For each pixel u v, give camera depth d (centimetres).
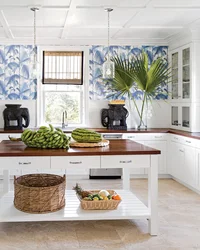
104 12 474
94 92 685
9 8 453
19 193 368
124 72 645
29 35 629
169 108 698
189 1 425
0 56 667
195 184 527
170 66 680
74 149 365
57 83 684
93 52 680
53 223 396
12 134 611
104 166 352
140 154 355
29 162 343
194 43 583
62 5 440
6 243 341
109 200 374
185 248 330
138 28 573
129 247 332
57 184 398
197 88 588
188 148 549
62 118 691
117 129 646
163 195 523
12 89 672
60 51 675
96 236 359
